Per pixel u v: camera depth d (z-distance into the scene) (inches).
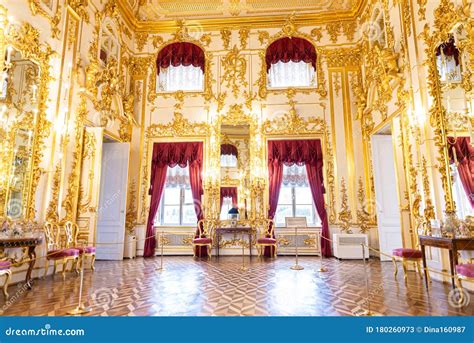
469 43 158.7
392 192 276.4
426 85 197.2
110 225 287.9
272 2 333.1
